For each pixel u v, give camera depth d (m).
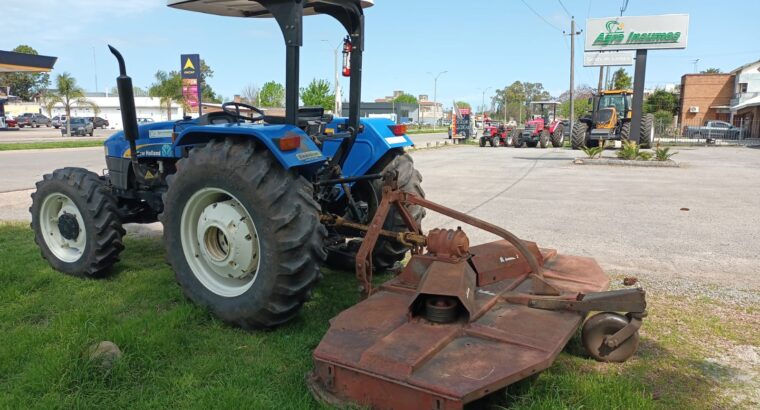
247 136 3.29
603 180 11.50
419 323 2.72
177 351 3.01
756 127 36.56
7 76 69.50
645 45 16.86
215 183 3.27
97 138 31.89
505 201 8.50
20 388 2.58
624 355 2.93
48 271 4.48
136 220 4.89
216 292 3.45
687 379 2.83
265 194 3.10
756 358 3.07
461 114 33.72
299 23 3.18
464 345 2.54
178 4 4.00
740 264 4.96
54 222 4.58
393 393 2.32
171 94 37.31
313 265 3.19
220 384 2.69
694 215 7.39
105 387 2.63
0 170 12.94
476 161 16.84
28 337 3.12
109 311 3.54
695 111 47.25
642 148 20.48
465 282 2.79
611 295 2.82
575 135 20.64
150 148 4.55
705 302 3.97
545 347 2.47
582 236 6.08
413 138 36.88
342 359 2.46
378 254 4.34
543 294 3.10
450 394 2.15
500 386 2.25
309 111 4.32
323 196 4.13
